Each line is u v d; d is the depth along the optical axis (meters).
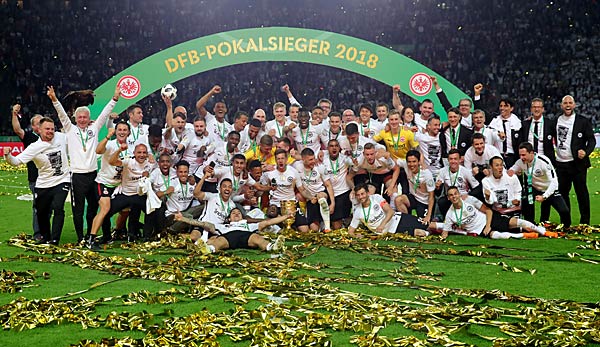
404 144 11.41
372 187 10.35
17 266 8.27
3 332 5.64
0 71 33.81
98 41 36.16
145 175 10.04
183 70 12.32
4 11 35.84
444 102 12.55
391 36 36.88
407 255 8.65
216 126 12.18
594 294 6.64
